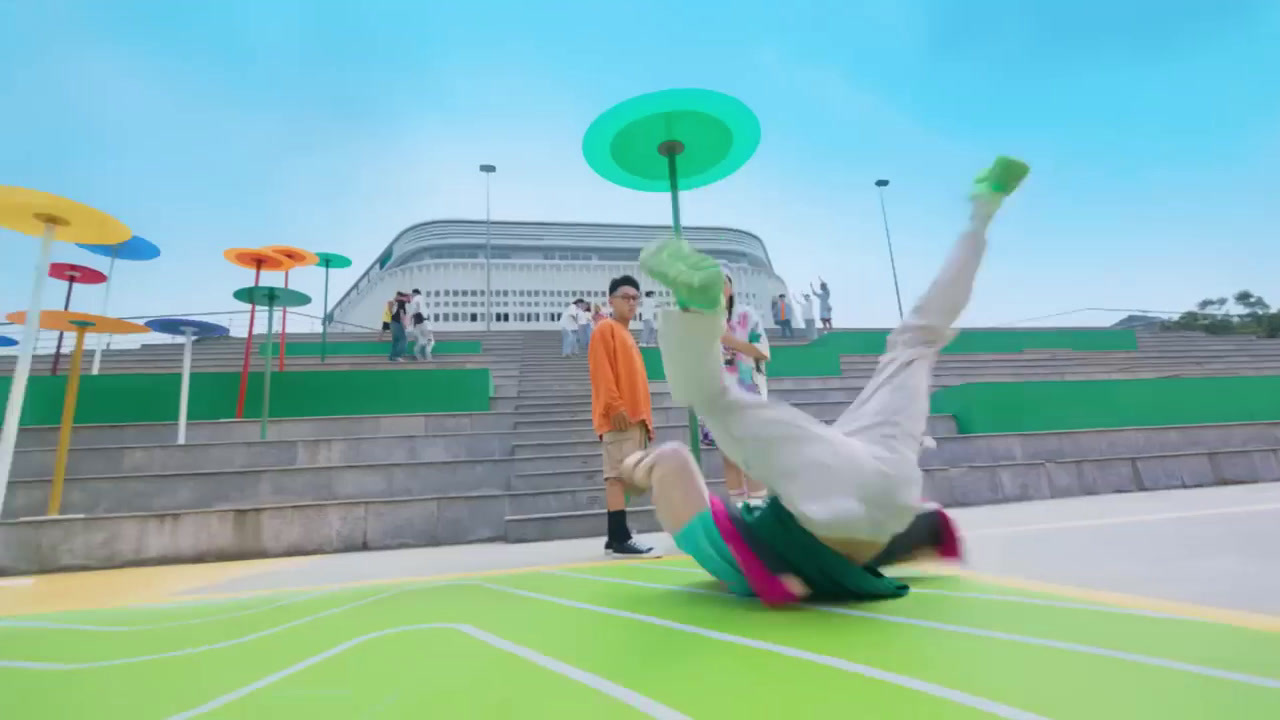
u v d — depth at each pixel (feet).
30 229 14.92
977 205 6.81
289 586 10.84
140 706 4.63
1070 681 4.19
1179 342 57.21
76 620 8.09
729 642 5.45
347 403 29.68
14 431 14.38
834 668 4.59
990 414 27.43
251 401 28.91
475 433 24.71
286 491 19.43
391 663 5.40
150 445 22.33
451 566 12.40
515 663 5.19
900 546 7.69
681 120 12.76
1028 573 8.52
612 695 4.28
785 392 32.78
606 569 10.81
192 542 15.19
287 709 4.39
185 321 23.90
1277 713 3.53
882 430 6.36
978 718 3.58
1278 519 12.63
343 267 41.32
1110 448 24.76
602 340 12.96
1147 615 6.04
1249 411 30.78
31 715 4.49
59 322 17.42
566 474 20.48
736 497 15.30
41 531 14.48
